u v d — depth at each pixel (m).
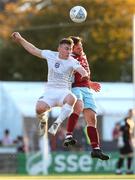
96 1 154.50
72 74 39.25
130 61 163.00
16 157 87.00
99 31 155.62
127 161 79.75
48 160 85.75
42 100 38.44
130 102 97.69
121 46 158.00
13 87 96.81
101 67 158.75
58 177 70.25
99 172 86.81
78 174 83.62
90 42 155.12
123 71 165.00
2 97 95.06
